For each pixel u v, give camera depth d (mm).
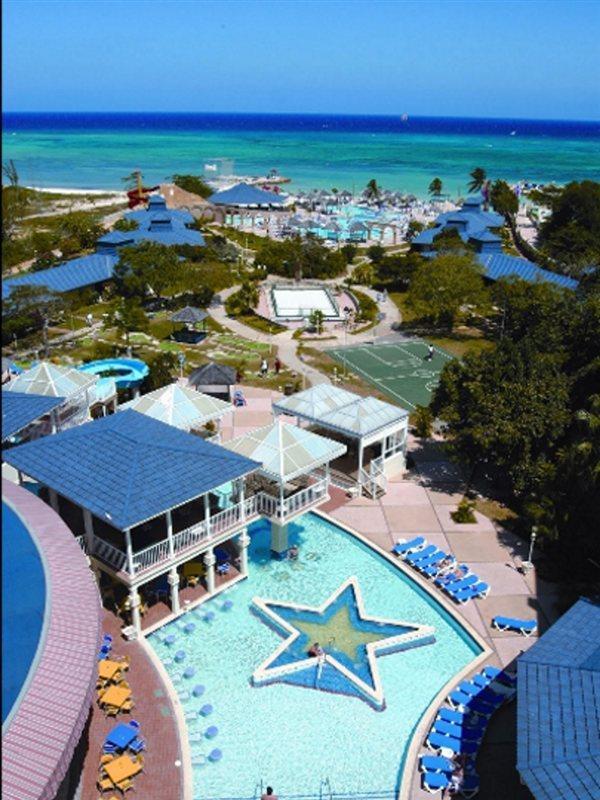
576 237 94625
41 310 58375
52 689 18094
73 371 39719
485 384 36688
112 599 28875
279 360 57906
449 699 24500
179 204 125062
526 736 19047
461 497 38094
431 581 31016
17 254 89875
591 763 17922
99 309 70312
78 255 94438
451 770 21391
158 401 35906
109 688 23719
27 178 193125
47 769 15969
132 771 20859
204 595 29719
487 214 105500
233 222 124688
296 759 22500
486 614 29094
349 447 41781
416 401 51719
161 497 26156
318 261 88625
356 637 27906
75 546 24562
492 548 33594
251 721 23891
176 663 26359
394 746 23078
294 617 28844
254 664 26453
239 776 21812
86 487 26406
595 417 31859
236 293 75000
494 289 65938
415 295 68062
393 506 37031
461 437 36938
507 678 25078
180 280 71938
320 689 25203
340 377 55750
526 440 34438
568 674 20953
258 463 29484
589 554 31172
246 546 30859
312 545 34094
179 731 22781
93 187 179625
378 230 116250
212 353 60406
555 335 41125
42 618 20516
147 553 26906
